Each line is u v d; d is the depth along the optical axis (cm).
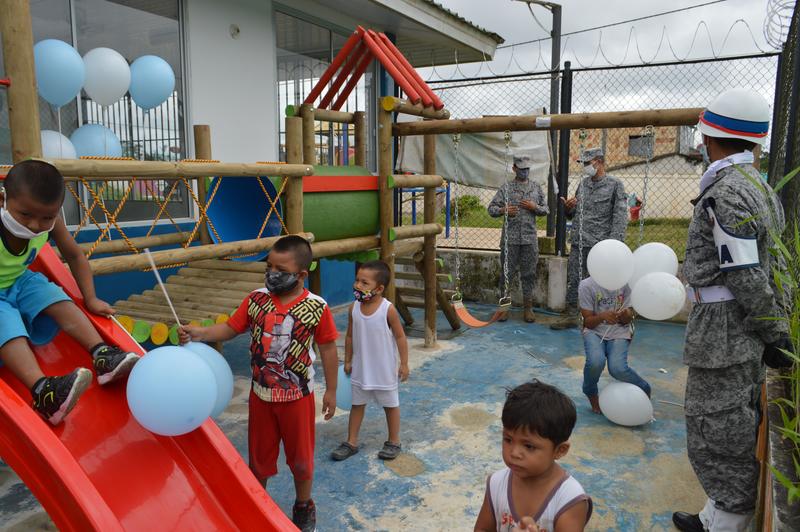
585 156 677
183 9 598
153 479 226
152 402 210
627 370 430
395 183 564
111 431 233
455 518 319
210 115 634
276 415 286
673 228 1104
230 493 231
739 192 258
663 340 664
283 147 764
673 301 364
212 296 473
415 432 424
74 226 514
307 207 491
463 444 405
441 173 948
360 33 570
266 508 227
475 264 848
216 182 475
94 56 424
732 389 273
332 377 307
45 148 400
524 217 730
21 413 198
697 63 682
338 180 525
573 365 575
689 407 287
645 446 402
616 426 433
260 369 285
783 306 282
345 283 837
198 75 616
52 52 385
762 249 267
